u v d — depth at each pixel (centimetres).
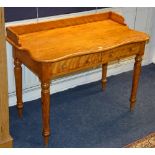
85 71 349
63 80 338
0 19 207
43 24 277
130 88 352
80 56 243
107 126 289
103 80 341
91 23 300
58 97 329
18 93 286
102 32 281
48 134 259
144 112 312
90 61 251
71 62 241
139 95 338
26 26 269
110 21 306
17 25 270
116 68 377
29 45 248
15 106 312
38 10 287
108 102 326
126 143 269
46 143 262
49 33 274
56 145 263
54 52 238
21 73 279
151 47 397
